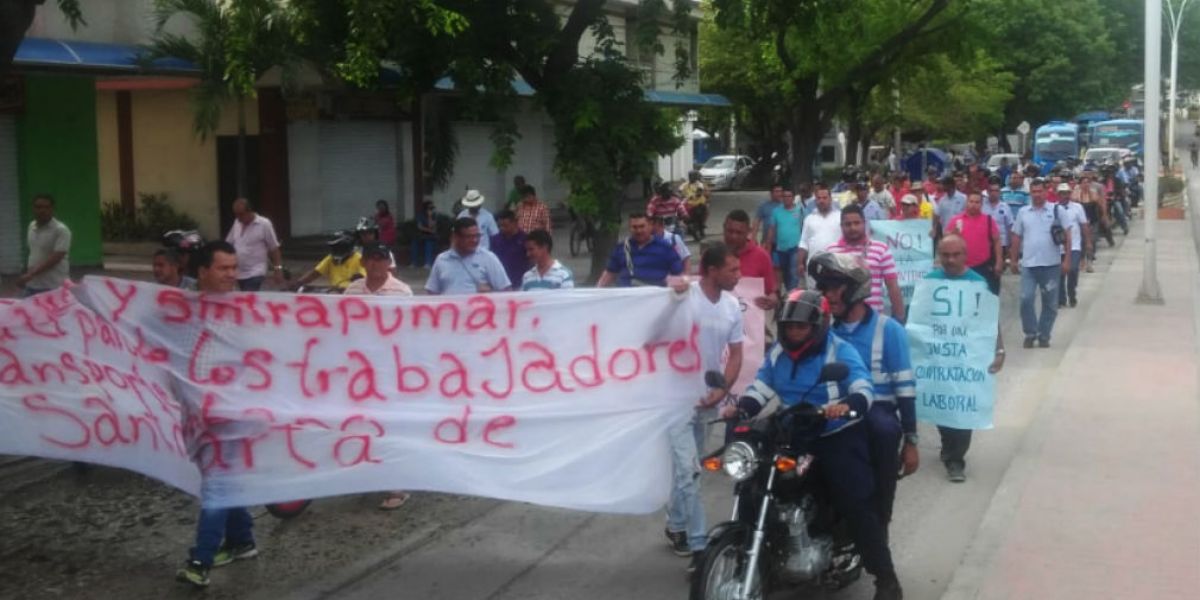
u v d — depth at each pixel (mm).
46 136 21703
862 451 6320
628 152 19328
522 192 16844
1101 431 10477
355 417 7270
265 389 7316
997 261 14406
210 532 7086
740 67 41656
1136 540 7641
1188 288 20875
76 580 7289
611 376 7289
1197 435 10289
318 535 8109
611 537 8055
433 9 16922
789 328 6281
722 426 10297
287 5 18797
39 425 7844
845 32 28000
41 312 7691
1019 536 7773
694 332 7250
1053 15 63875
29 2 9055
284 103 26969
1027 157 63094
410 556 7707
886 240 13641
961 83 49594
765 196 48844
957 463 9375
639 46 19781
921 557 7652
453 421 7301
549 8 19344
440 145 26859
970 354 9172
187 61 20766
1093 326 16531
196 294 7340
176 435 7402
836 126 69688
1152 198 18875
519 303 7305
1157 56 18703
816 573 6223
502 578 7285
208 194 28000
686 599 6883
